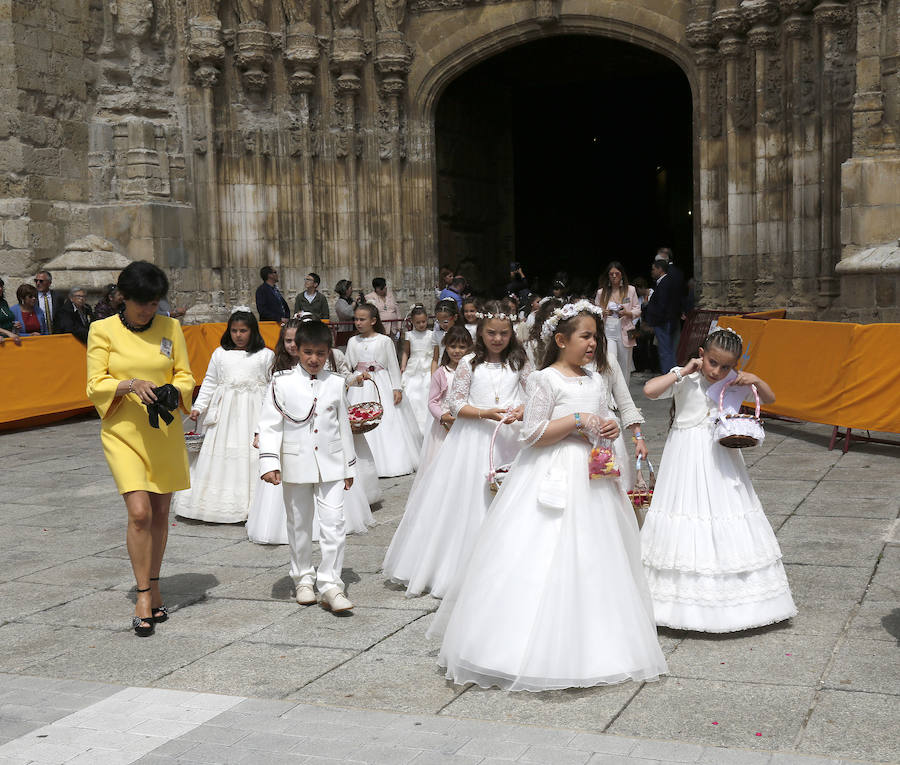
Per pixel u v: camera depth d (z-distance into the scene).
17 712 4.04
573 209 26.66
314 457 5.30
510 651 4.11
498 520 4.35
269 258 18.27
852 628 4.75
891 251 12.97
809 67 14.96
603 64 21.86
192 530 7.25
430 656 4.57
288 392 5.33
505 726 3.76
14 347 12.21
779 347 10.79
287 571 6.11
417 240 18.72
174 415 5.22
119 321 5.20
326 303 16.89
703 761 3.42
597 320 4.44
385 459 9.04
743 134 15.92
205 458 7.42
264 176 18.12
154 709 4.03
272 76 18.02
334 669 4.44
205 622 5.16
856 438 9.93
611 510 4.33
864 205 13.33
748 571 4.68
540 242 24.72
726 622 4.62
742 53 15.80
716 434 4.70
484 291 21.94
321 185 18.44
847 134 14.61
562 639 4.08
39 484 9.01
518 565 4.21
